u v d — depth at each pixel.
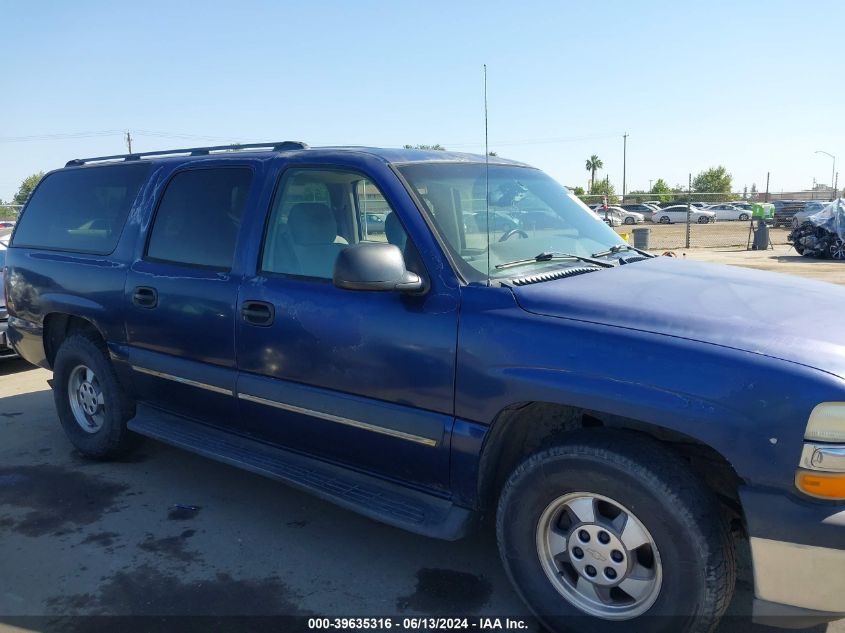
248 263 3.68
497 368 2.77
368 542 3.71
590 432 2.68
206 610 3.10
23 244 5.27
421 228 3.10
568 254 3.42
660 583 2.52
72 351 4.75
